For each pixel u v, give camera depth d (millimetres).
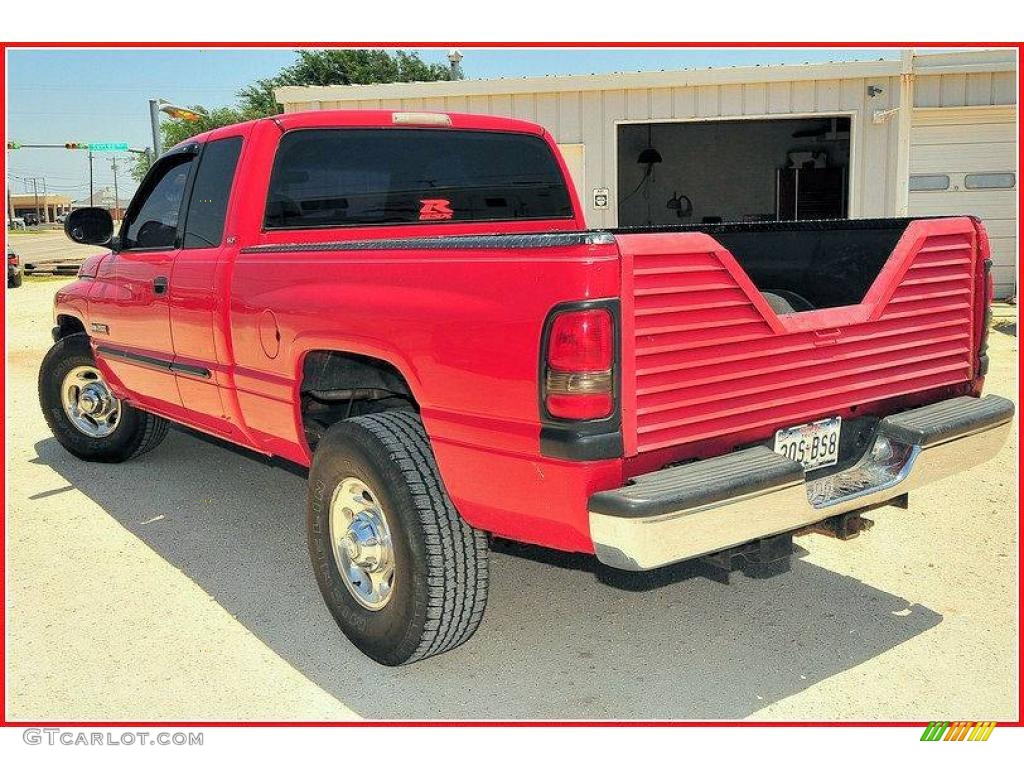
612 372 2594
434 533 3100
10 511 5180
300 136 4199
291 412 3754
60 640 3654
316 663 3455
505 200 4891
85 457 6055
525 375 2686
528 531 2873
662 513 2547
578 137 13570
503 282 2746
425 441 3205
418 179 4570
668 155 18250
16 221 84875
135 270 4906
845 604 3830
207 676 3365
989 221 14070
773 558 3066
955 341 3664
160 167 4910
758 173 18031
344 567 3488
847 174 17359
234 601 3996
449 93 13617
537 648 3535
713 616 3758
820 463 3244
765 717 3031
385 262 3199
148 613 3887
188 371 4480
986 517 4750
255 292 3850
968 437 3412
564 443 2600
